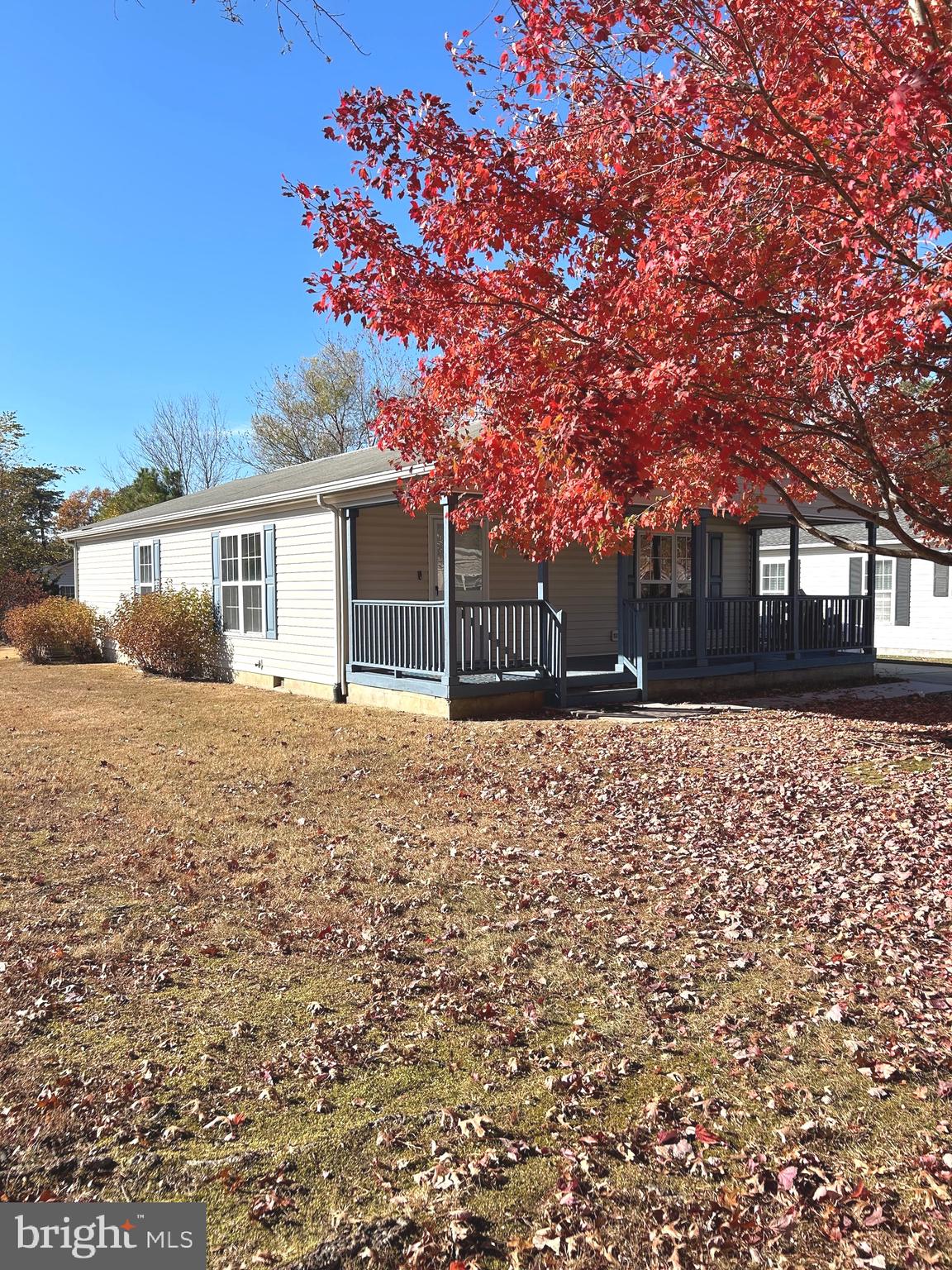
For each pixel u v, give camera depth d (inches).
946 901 196.9
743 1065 128.6
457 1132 112.0
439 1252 90.8
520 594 557.6
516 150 196.1
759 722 419.8
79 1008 143.4
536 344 195.5
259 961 163.9
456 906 193.6
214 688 592.4
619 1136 111.1
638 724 410.9
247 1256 89.9
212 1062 127.6
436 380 209.5
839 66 166.9
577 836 248.2
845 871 218.5
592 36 178.7
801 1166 105.0
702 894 203.2
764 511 549.6
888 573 806.5
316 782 308.0
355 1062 128.7
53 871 210.5
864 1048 133.4
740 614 550.3
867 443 218.1
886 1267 88.4
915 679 610.9
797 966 164.4
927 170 155.6
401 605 461.4
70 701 525.3
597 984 156.3
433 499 277.4
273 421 1583.4
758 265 188.9
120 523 791.7
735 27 174.4
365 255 188.5
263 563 582.6
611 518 173.8
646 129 188.1
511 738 379.9
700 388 174.6
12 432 1224.8
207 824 256.2
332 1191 100.5
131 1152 106.6
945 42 144.3
